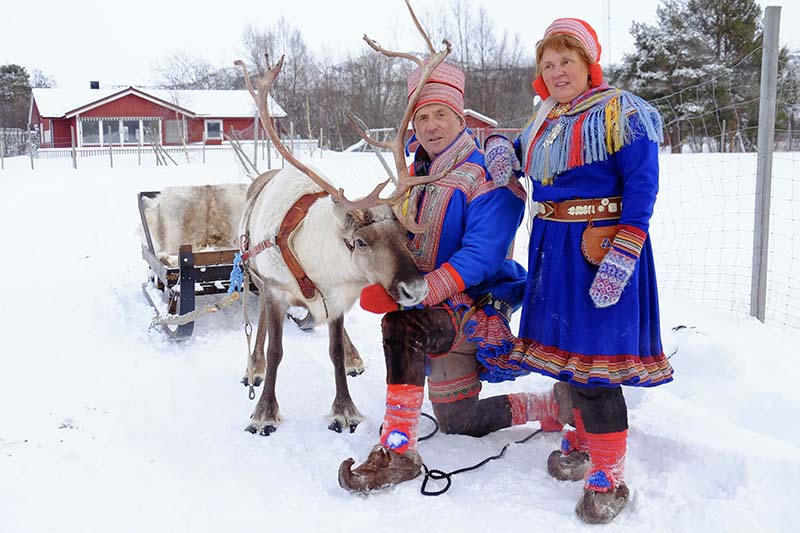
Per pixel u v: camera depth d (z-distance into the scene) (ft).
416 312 10.78
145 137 138.31
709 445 10.62
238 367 17.42
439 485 10.75
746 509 9.20
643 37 98.12
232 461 12.13
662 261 25.82
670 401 12.55
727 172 39.52
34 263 32.48
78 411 14.60
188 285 19.17
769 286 22.21
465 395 11.96
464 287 10.82
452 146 11.74
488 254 10.85
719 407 13.39
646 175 9.12
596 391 9.57
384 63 124.06
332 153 87.71
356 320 21.26
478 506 10.10
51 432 13.47
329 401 14.92
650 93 94.58
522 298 11.76
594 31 10.00
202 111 138.31
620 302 9.39
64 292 26.17
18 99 230.07
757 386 13.70
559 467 10.61
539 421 12.37
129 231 41.27
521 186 11.19
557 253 9.85
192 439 13.08
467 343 11.60
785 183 35.94
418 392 10.78
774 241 27.04
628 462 10.89
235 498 10.71
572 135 9.57
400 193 10.91
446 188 11.42
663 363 9.87
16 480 11.33
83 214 47.09
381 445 10.78
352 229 11.22
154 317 20.12
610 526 9.37
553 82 9.95
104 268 31.09
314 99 127.95
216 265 20.03
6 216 46.44
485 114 130.31
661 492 9.93
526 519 9.66
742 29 98.58
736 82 78.95
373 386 15.87
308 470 11.62
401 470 10.60
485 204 11.02
